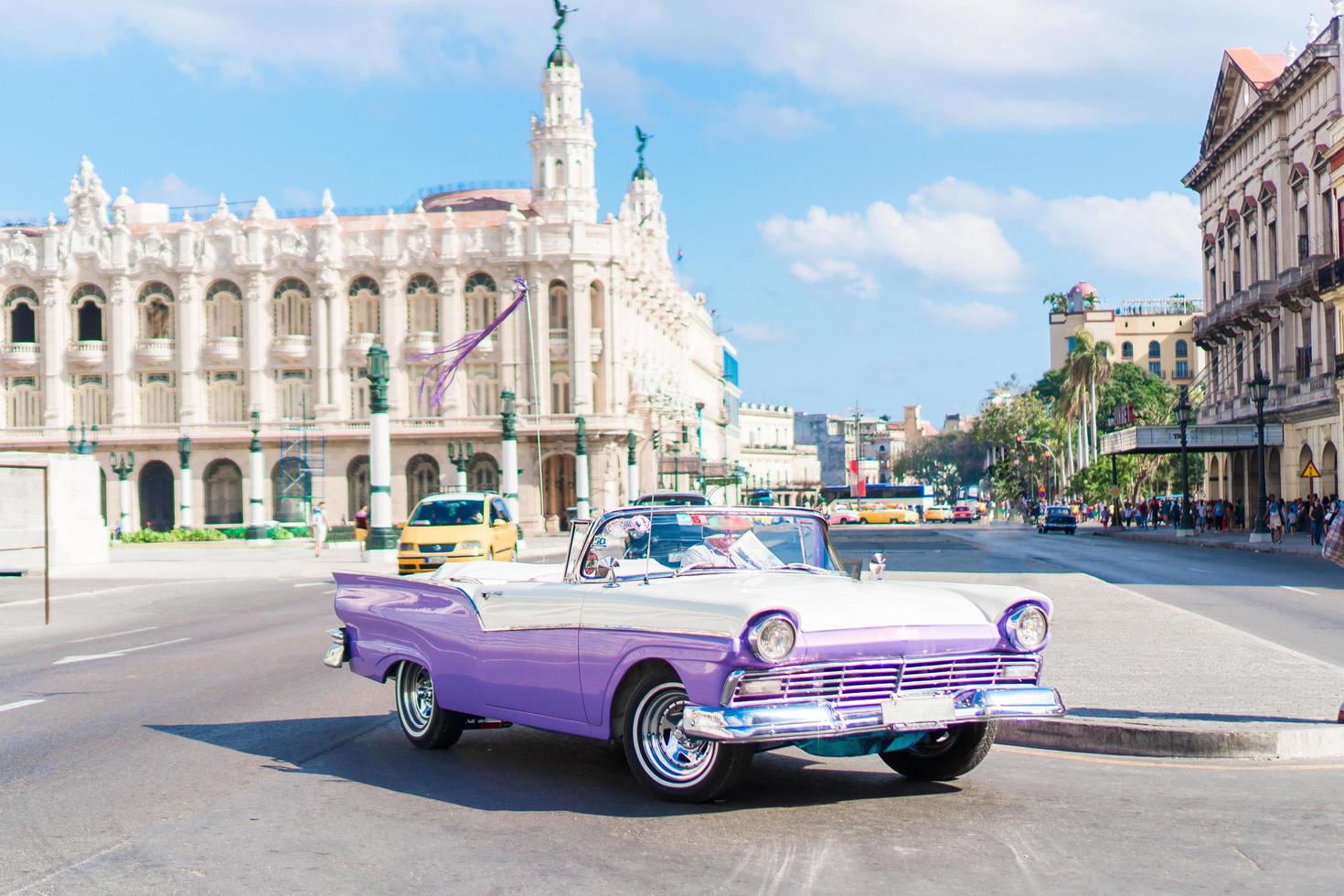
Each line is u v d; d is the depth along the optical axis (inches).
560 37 3511.3
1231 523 2509.8
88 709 451.5
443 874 237.1
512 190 3843.5
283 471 3233.3
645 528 324.2
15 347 3294.8
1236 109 2479.1
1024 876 230.7
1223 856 243.6
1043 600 291.9
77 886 233.1
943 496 7824.8
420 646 357.4
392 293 3250.5
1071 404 4200.3
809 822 272.2
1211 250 2731.3
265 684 510.3
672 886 226.7
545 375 3213.6
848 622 273.3
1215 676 458.9
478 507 1107.9
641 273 3565.5
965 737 303.3
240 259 3267.7
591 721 302.2
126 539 2539.4
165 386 3304.6
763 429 7204.7
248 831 271.9
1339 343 1868.8
